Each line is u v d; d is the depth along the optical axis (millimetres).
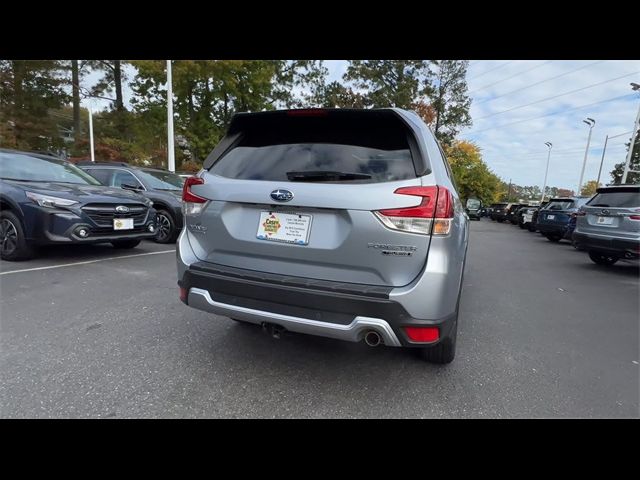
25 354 2885
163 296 4363
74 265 5613
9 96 23828
